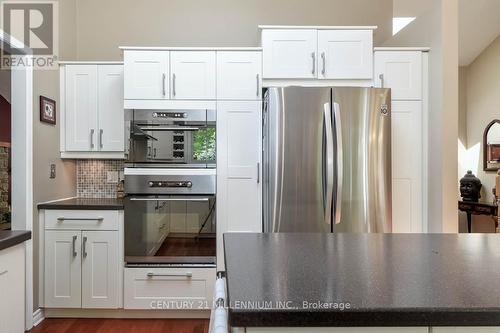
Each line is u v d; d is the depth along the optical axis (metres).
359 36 2.51
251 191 2.49
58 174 2.71
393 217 2.50
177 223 2.45
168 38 3.13
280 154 2.24
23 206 2.28
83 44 3.08
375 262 0.92
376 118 2.27
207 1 3.15
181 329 2.30
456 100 2.35
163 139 2.47
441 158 2.35
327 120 2.21
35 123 2.37
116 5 3.11
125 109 2.47
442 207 2.34
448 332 0.64
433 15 2.44
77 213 2.43
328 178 2.20
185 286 2.45
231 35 3.15
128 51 2.48
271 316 0.61
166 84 2.48
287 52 2.50
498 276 0.80
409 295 0.67
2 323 1.43
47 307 2.42
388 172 2.28
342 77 2.50
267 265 0.89
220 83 2.50
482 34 4.41
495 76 4.49
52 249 2.42
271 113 2.24
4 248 1.42
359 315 0.61
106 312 2.47
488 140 4.62
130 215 2.43
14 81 2.26
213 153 2.48
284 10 3.16
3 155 3.09
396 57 2.52
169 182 2.46
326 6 3.16
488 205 4.34
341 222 2.24
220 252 2.46
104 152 2.76
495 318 0.61
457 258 0.97
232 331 0.65
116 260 2.44
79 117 2.74
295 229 2.24
